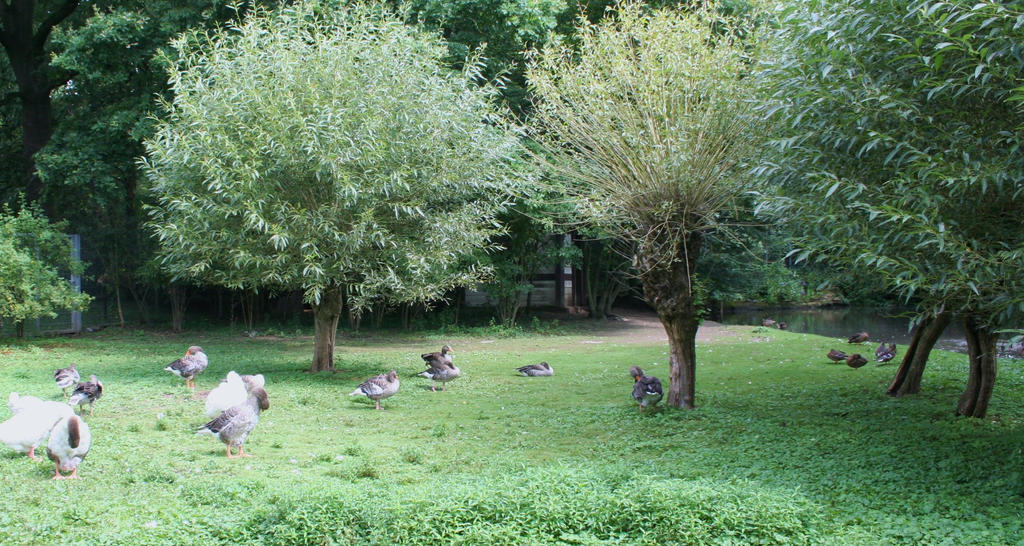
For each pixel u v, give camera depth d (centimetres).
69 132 2452
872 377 1711
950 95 741
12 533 643
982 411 1244
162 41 2312
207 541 628
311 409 1362
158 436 1098
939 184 715
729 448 1036
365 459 953
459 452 1031
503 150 1764
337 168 1484
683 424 1205
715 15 1216
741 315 3856
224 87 1602
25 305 2195
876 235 747
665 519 650
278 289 1875
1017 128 666
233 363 1964
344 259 1553
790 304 4262
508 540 621
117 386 1541
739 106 1108
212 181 1535
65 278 2594
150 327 2917
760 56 1084
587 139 1243
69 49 2247
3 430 927
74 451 834
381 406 1416
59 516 693
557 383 1728
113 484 823
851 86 782
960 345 2516
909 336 2859
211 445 1052
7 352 2120
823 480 849
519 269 2867
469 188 1730
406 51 1669
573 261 3039
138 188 2984
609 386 1677
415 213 1623
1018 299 658
